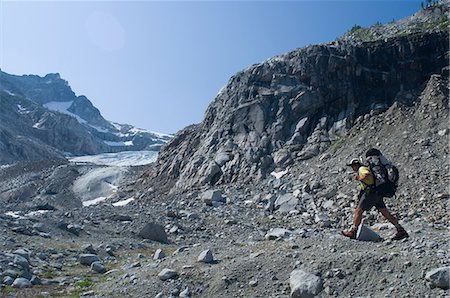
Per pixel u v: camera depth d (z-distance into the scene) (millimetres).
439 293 7156
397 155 25609
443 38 34906
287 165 30922
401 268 8109
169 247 16516
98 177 58812
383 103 33250
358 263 8508
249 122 36031
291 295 8109
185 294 8758
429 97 30203
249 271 9258
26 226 16781
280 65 38719
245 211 24312
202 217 22984
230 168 32844
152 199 36719
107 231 18797
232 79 41938
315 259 9141
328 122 33750
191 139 43250
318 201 23625
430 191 20422
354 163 10867
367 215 19422
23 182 63125
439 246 9391
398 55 35312
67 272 11602
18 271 10773
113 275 11047
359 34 47250
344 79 35375
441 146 24797
